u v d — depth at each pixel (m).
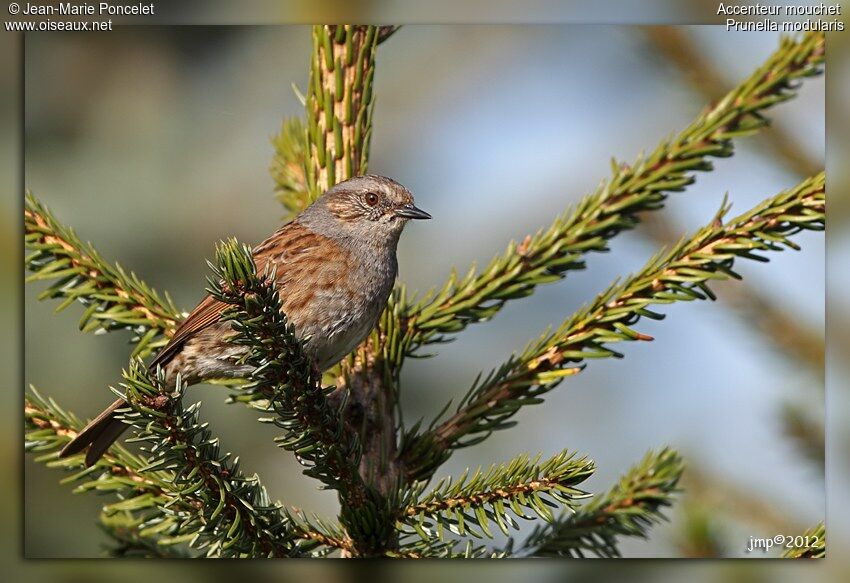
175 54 11.50
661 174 6.99
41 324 10.20
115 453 6.47
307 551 6.00
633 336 6.41
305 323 8.27
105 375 10.26
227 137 11.66
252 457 10.97
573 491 5.52
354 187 8.48
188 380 7.89
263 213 11.48
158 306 7.20
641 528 6.54
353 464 5.82
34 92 10.90
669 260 6.53
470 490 5.73
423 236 13.06
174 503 5.78
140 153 11.25
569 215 7.10
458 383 11.81
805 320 8.49
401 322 6.89
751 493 7.54
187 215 11.33
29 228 6.86
